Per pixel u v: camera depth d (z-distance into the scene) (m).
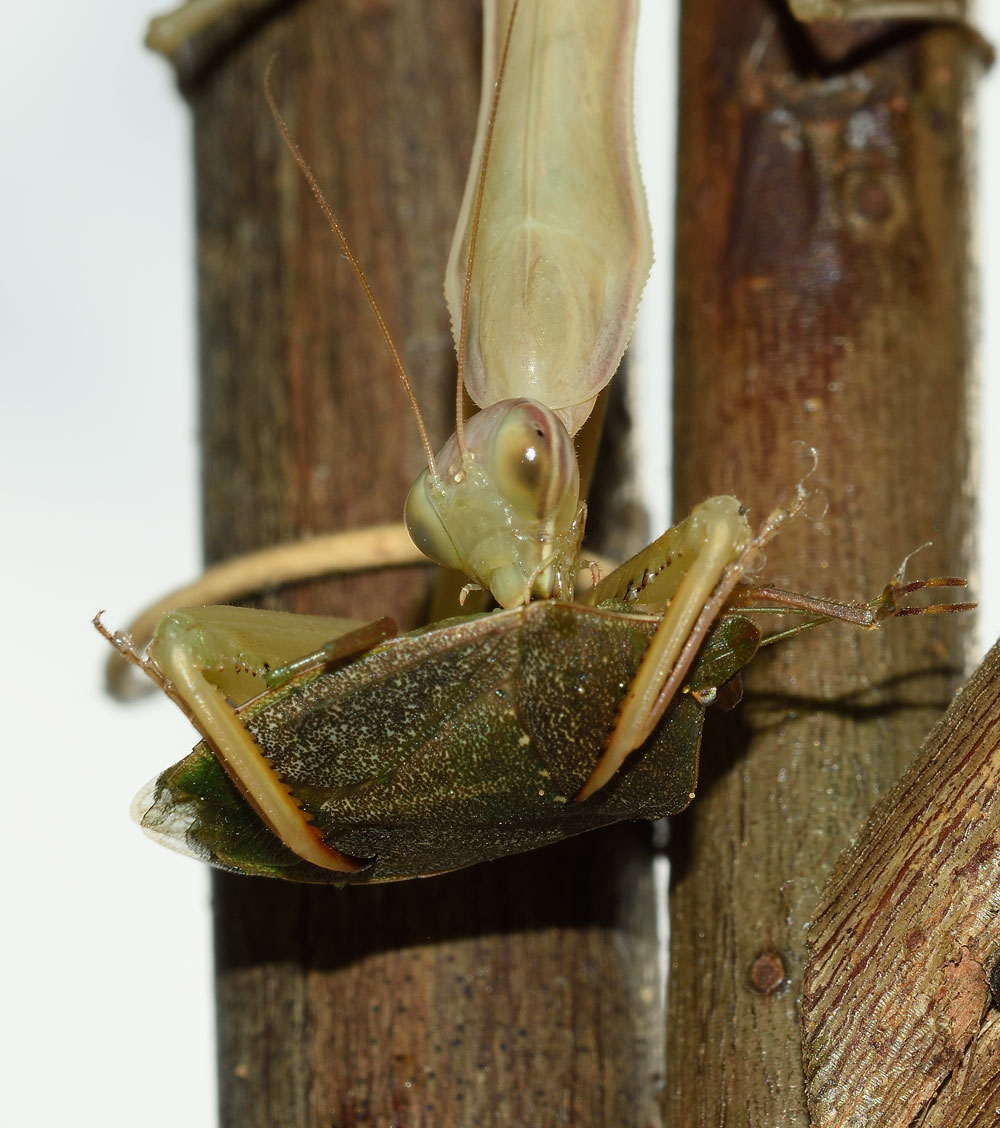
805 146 0.16
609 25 0.15
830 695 0.15
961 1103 0.14
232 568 0.16
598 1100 0.16
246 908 0.16
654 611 0.15
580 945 0.16
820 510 0.16
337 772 0.14
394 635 0.14
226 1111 0.16
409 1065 0.16
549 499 0.15
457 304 0.15
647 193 0.15
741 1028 0.15
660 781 0.15
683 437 0.16
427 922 0.16
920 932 0.14
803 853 0.15
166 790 0.15
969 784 0.14
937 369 0.16
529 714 0.14
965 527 0.16
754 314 0.16
